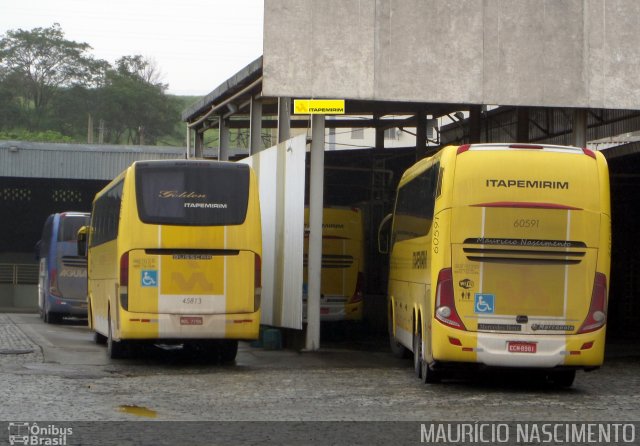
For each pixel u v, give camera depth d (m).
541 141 45.75
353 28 31.62
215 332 27.16
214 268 27.23
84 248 37.75
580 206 22.27
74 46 173.12
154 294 26.94
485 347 22.02
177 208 27.22
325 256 42.00
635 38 32.62
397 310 30.23
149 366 28.02
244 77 39.88
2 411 18.05
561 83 32.38
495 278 22.14
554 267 22.20
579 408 19.55
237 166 27.64
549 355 22.06
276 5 31.31
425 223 24.52
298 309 32.75
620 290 48.78
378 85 31.70
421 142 50.69
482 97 32.06
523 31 32.28
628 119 41.41
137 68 176.50
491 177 22.23
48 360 28.95
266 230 37.50
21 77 169.38
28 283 85.12
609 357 32.72
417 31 31.84
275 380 24.25
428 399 20.77
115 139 170.00
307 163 49.41
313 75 31.44
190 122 54.16
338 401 20.22
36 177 79.56
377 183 55.34
